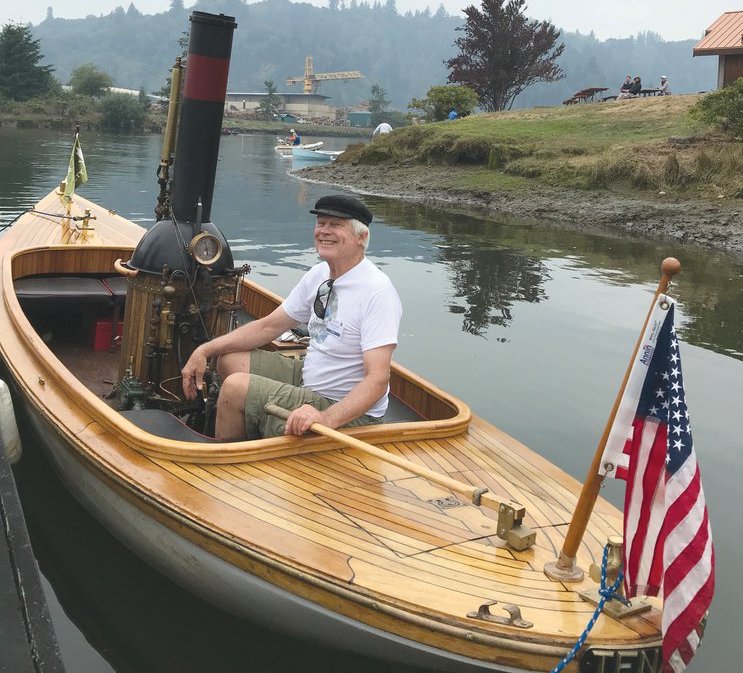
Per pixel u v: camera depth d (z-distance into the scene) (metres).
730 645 3.24
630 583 2.56
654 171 17.47
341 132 109.00
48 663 2.14
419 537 3.01
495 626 2.54
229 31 4.26
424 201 18.97
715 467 4.87
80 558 3.67
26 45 60.50
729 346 7.44
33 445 4.79
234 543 2.90
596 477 2.67
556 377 6.34
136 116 59.38
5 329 4.80
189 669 3.05
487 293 9.23
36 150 30.27
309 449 3.55
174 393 4.46
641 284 10.11
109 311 5.86
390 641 2.68
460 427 3.95
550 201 17.67
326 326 3.71
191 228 4.40
